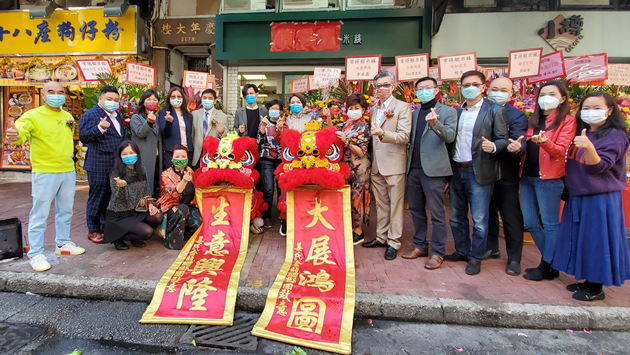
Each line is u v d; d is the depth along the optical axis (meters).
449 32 6.70
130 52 7.01
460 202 3.33
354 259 3.34
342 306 2.49
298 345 2.24
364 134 3.55
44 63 7.10
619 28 6.47
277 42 6.88
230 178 3.48
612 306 2.57
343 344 2.22
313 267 2.96
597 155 2.47
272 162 4.48
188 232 3.75
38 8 6.93
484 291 2.79
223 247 3.29
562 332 2.46
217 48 6.97
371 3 6.76
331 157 3.33
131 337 2.31
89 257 3.39
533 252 3.77
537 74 4.05
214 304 2.56
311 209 3.36
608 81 4.61
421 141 3.24
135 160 3.46
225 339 2.29
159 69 7.53
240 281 2.88
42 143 3.12
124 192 3.45
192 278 2.79
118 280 2.88
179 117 4.15
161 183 3.78
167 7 7.43
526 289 2.84
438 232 3.24
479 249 3.12
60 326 2.44
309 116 4.05
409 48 6.71
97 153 3.67
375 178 3.65
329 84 4.59
